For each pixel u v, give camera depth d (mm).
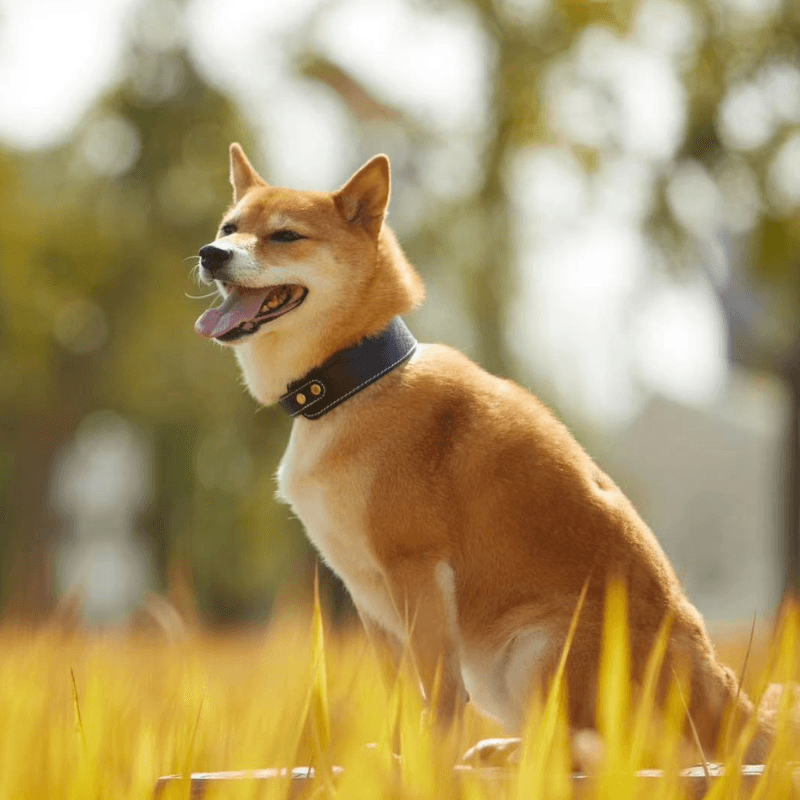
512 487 4844
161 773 3705
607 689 3264
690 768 3799
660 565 4871
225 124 29266
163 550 33031
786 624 3949
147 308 31312
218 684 5633
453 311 25375
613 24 18469
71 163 31078
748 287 19953
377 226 5438
